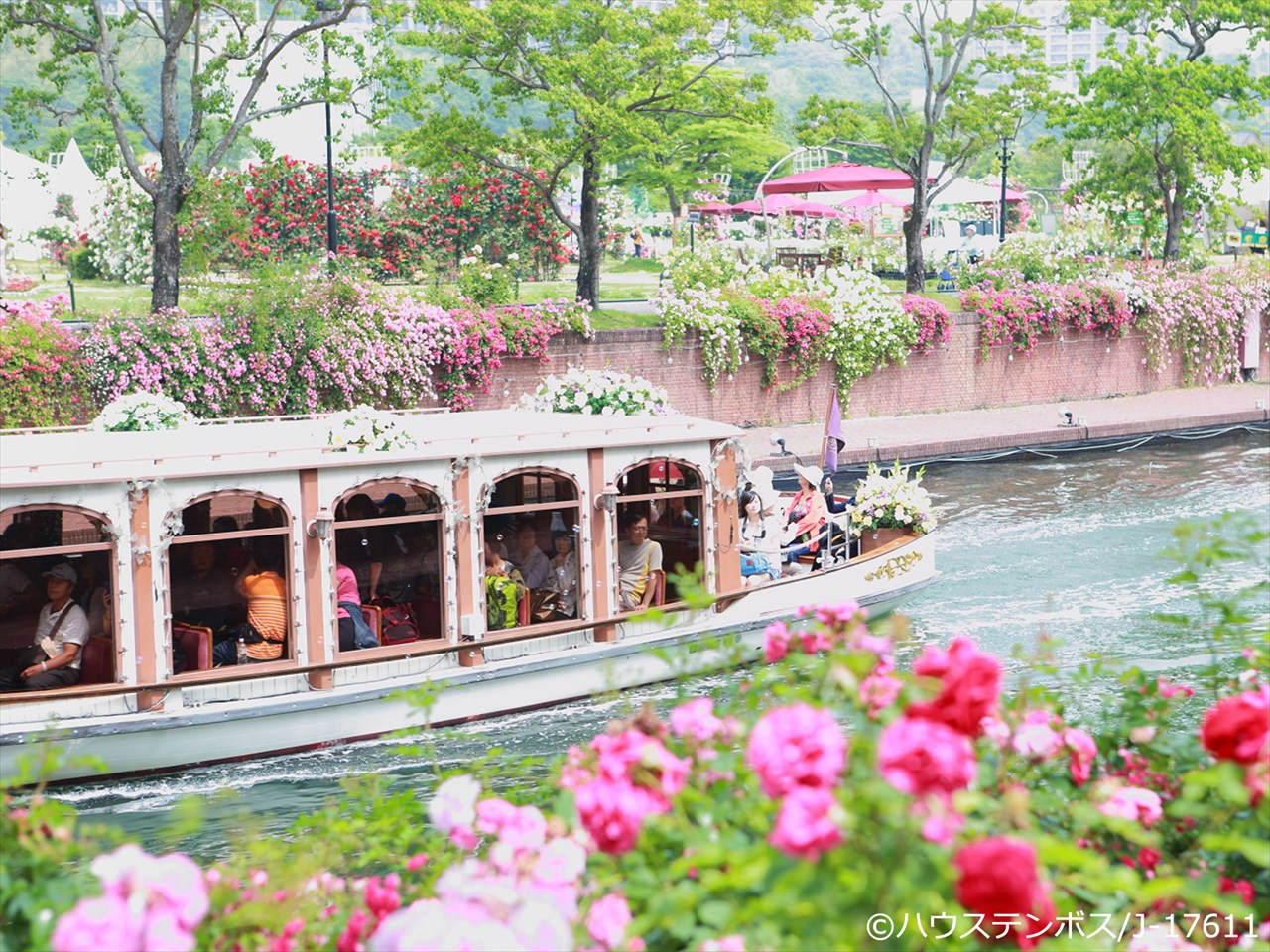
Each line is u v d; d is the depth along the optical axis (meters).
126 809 11.09
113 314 23.25
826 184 37.75
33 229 42.53
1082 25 38.91
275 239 37.34
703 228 47.53
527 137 30.25
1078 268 37.81
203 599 11.73
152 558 11.40
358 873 6.72
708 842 4.18
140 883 3.63
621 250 57.03
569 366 27.81
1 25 24.23
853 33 36.16
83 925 3.55
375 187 40.28
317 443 12.55
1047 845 3.71
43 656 11.24
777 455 26.75
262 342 23.56
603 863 4.67
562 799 4.55
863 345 31.75
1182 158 40.12
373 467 12.22
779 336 30.36
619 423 14.00
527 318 26.91
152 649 11.45
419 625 12.61
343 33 25.86
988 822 4.41
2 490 10.95
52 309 22.52
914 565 16.44
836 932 3.41
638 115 28.48
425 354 25.27
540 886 4.08
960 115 35.84
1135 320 37.34
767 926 3.71
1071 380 36.31
